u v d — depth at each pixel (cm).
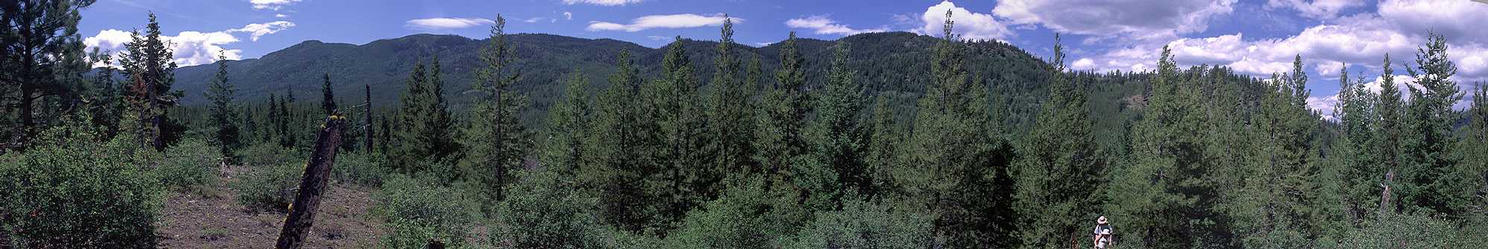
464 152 5616
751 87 4850
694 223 2575
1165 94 3628
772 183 4241
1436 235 2947
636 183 3888
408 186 1961
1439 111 5269
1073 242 3659
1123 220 3506
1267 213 4331
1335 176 5453
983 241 3991
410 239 1627
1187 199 3416
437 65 6031
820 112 4356
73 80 3456
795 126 4366
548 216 1855
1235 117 6181
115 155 1255
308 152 5991
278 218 2202
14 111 3378
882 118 4475
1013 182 4188
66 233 1152
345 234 2111
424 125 5791
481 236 2173
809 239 2756
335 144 955
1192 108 3525
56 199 1153
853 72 4294
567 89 4869
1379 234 3045
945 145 3706
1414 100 5175
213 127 6988
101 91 4409
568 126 4847
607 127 3975
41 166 1164
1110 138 9694
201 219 1917
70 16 3431
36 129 2972
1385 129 5281
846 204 2719
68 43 3438
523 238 1842
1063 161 3684
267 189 2323
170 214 1872
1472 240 2988
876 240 2520
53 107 3547
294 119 11081
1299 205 4384
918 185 3756
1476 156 4766
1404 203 4944
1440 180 4925
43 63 3312
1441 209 4928
